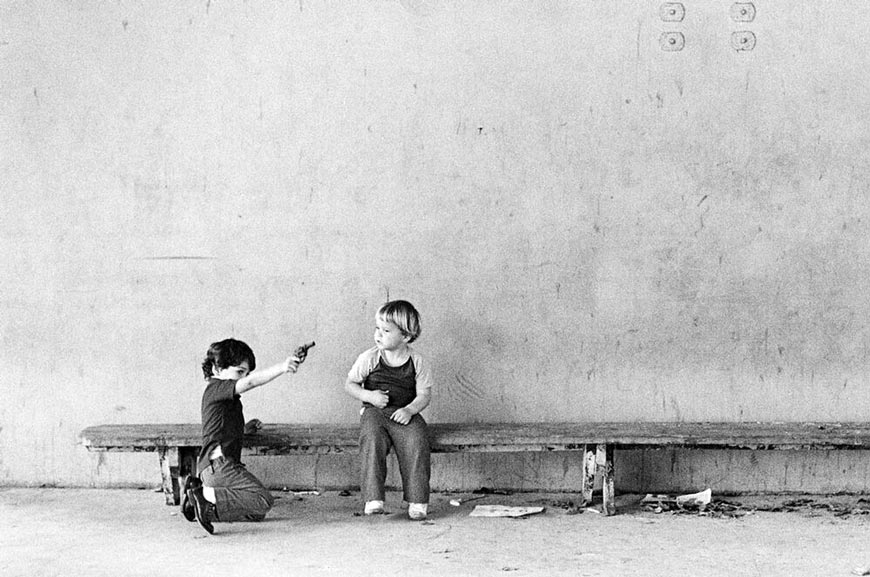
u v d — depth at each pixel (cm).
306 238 619
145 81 620
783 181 609
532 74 611
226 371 555
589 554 488
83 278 623
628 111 611
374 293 619
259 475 627
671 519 557
